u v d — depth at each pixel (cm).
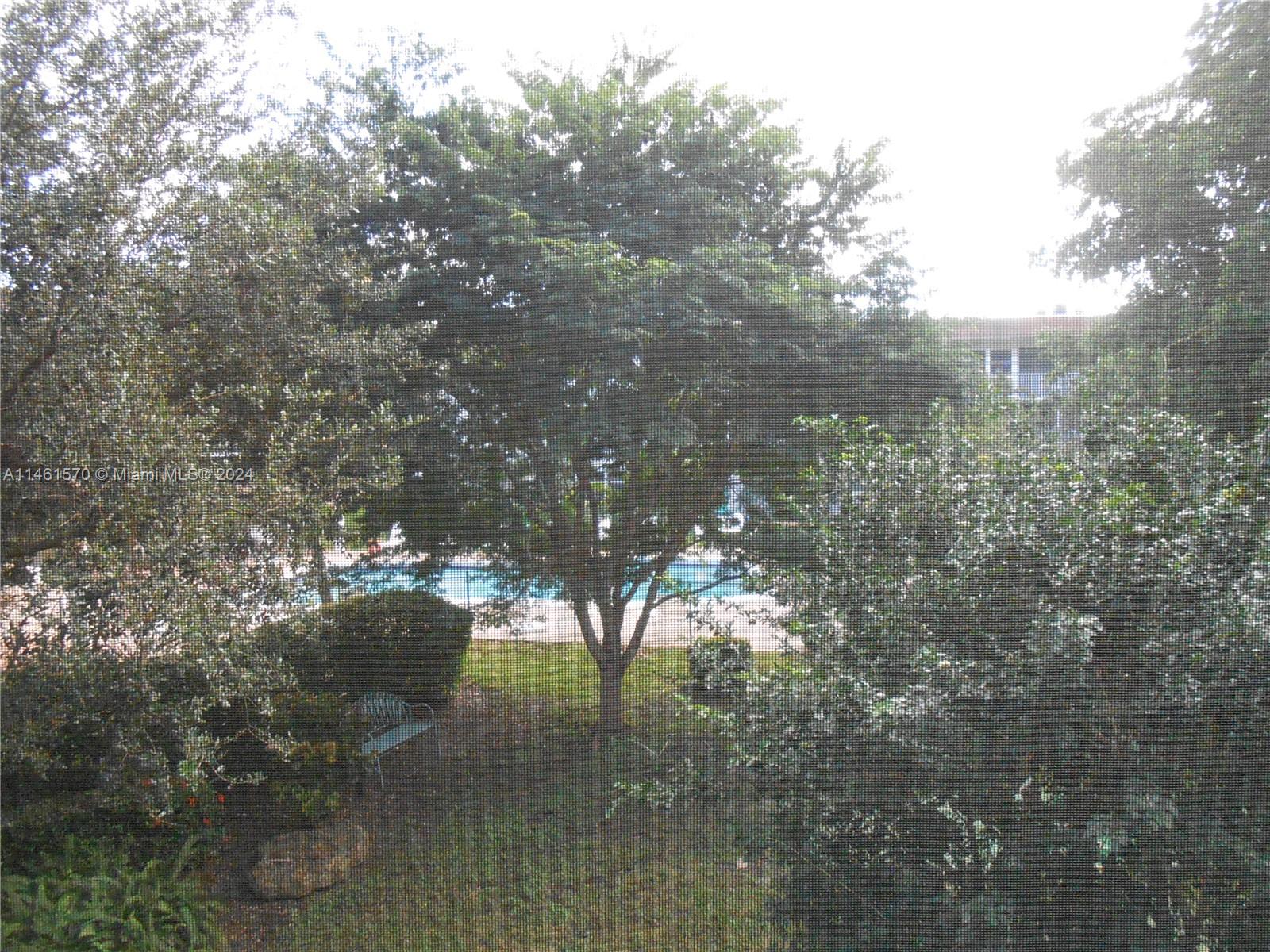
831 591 214
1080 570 188
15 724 204
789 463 303
